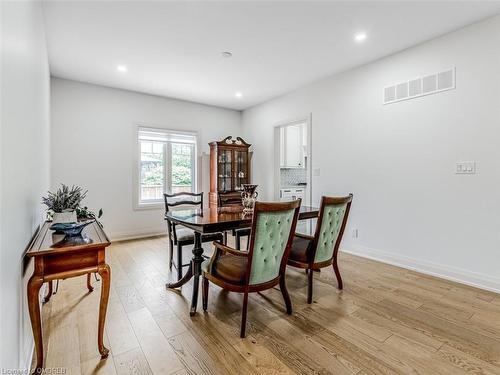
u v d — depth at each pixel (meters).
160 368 1.49
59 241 1.56
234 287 1.86
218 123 5.59
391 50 3.13
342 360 1.56
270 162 5.15
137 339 1.75
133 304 2.23
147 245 4.07
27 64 1.58
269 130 5.14
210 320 1.99
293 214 2.00
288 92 4.64
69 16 2.46
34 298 1.38
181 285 2.52
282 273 2.07
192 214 2.54
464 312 2.11
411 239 3.09
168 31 2.73
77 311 2.10
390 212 3.28
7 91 1.08
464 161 2.67
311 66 3.58
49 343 1.70
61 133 3.99
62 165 4.00
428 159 2.93
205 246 3.99
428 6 2.34
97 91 4.27
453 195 2.75
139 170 4.71
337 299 2.33
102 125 4.31
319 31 2.74
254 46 3.05
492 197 2.50
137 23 2.59
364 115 3.53
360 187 3.59
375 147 3.42
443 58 2.80
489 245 2.53
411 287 2.58
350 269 3.08
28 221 1.55
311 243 2.34
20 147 1.34
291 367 1.50
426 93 2.93
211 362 1.54
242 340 1.75
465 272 2.67
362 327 1.90
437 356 1.59
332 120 3.93
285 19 2.53
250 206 2.69
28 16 1.62
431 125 2.90
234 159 5.23
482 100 2.54
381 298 2.35
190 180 5.35
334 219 2.34
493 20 2.47
